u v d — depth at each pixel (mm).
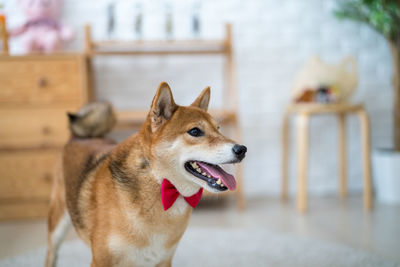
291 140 3209
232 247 2080
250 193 3193
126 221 1187
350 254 1954
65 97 2574
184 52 2854
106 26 2949
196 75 3068
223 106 3098
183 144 1209
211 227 2430
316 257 1933
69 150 1606
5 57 2490
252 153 3166
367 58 3229
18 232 2369
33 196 2602
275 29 3117
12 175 2572
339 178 3209
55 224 1576
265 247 2074
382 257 1906
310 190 3248
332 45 3188
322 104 2701
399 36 2857
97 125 1746
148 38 2988
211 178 1204
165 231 1223
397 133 2986
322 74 2779
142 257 1223
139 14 2801
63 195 1525
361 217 2594
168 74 3051
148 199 1198
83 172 1395
